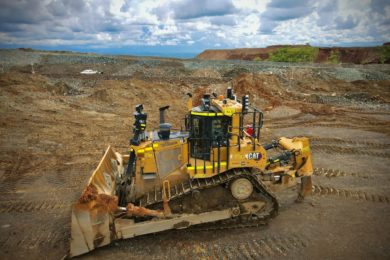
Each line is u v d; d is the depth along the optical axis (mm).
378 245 6348
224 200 6836
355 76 31094
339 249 6234
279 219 7363
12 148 11820
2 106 16859
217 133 6520
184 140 6668
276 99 21531
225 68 36938
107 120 16219
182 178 6746
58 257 6047
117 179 7348
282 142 8367
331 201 8258
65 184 9242
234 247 6320
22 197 8438
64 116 16500
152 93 22266
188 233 6785
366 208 7887
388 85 27156
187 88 25375
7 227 7023
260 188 6797
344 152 12117
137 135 6684
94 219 5875
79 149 12117
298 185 9148
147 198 6527
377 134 14484
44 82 23219
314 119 17281
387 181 9477
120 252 6172
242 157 6559
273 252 6164
